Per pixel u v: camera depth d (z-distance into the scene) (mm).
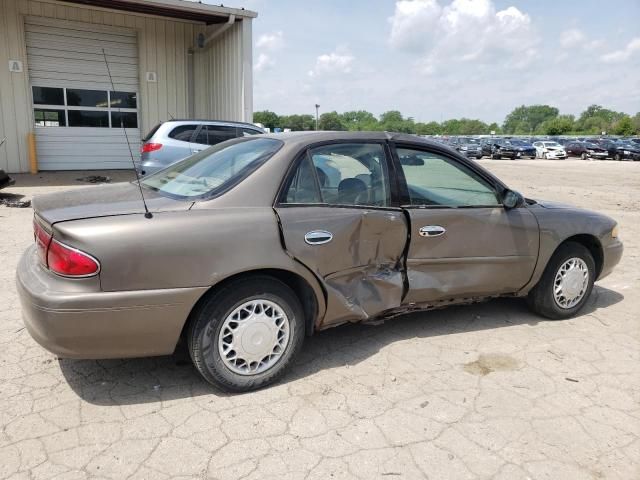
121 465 2436
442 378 3338
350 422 2822
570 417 2936
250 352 3047
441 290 3756
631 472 2498
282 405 2979
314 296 3250
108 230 2674
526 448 2646
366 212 3373
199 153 3994
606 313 4641
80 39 14297
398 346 3805
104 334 2697
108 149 15266
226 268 2869
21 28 13469
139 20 14852
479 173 3924
